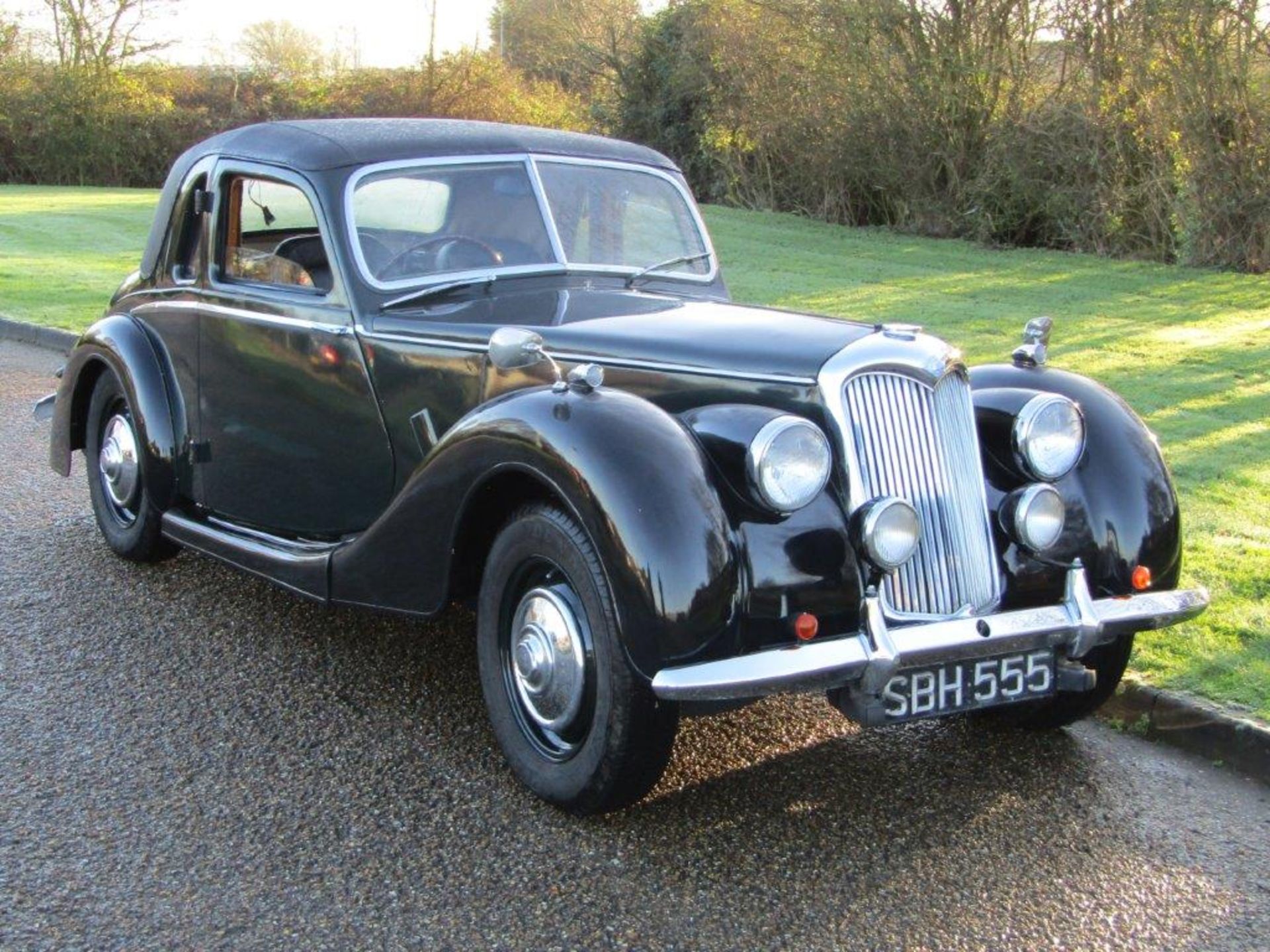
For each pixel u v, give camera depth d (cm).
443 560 378
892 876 329
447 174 460
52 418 602
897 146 1794
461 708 422
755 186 2112
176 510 518
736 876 327
